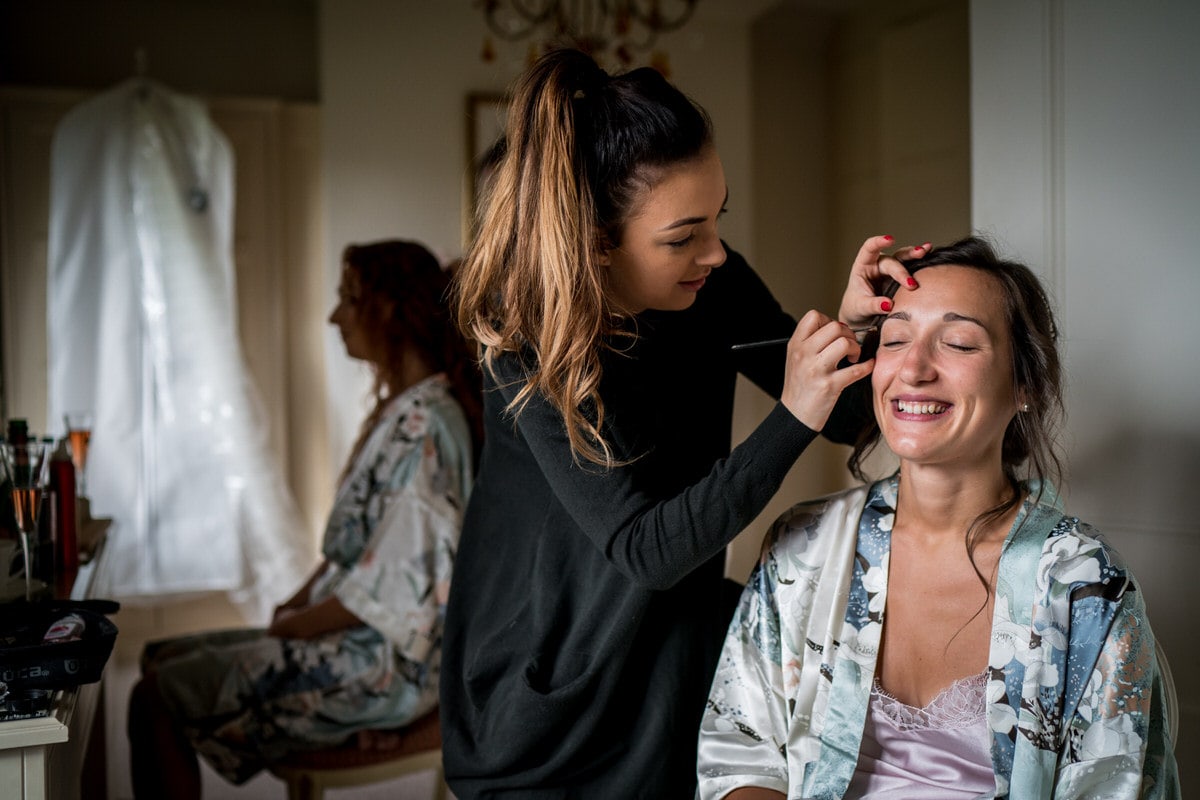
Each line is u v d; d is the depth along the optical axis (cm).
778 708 125
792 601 126
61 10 446
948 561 120
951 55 456
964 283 115
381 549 210
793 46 541
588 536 120
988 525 118
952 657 117
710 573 138
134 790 200
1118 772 104
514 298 118
